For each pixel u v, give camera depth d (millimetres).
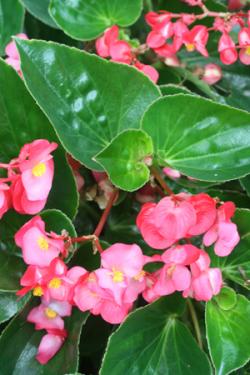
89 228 628
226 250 513
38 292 510
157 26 631
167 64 667
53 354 562
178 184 625
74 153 531
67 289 496
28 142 547
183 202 493
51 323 558
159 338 552
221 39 625
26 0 676
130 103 554
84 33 661
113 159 518
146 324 540
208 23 701
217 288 509
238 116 530
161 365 543
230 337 537
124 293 489
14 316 556
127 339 528
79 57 536
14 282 534
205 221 506
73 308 566
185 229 491
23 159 498
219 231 508
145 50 651
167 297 540
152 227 500
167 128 535
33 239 489
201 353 536
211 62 711
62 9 654
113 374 522
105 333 607
